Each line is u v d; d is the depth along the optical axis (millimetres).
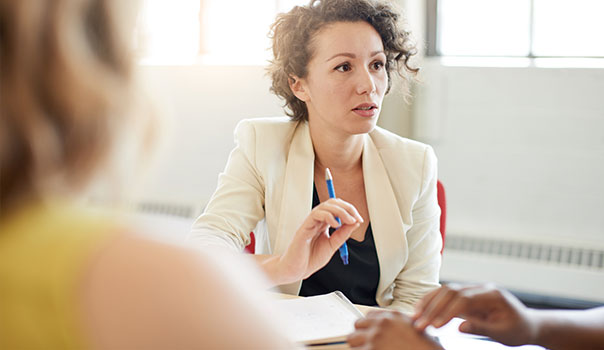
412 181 1603
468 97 3227
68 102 399
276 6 3670
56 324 374
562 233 3137
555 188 3129
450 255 3244
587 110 3031
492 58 3252
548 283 3072
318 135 1608
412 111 3330
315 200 1629
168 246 401
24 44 382
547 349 1028
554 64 3102
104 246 391
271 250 1618
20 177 407
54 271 382
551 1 3119
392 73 1702
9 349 376
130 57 436
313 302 1265
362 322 970
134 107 442
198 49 3844
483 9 3240
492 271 3172
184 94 3748
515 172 3195
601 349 1027
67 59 391
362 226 1586
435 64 3250
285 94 1663
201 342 377
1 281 382
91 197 447
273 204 1618
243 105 3660
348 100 1508
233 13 3752
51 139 398
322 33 1512
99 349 371
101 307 374
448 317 954
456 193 3318
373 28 1540
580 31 3090
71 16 396
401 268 1571
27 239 397
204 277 395
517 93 3141
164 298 379
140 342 370
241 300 401
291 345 420
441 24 3311
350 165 1622
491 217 3266
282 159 1636
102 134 425
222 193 1637
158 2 3793
